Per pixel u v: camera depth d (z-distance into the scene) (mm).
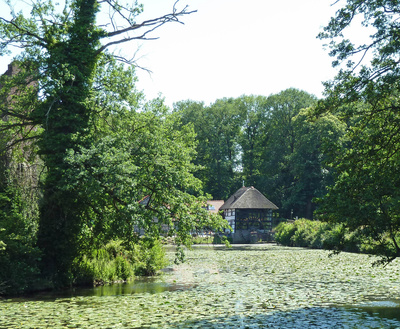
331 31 13133
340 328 9547
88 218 18047
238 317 10773
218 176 76125
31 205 17859
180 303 12758
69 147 17453
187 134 21406
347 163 13070
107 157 16250
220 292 14812
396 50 11758
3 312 11680
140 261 20969
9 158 18891
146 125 20094
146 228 16828
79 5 19125
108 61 20297
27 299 14117
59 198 17094
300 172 63938
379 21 12258
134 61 21328
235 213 63938
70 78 17922
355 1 12766
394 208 12539
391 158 13320
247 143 78812
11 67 23484
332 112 13734
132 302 13039
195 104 79000
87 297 14250
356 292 14578
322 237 42312
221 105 79625
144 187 17719
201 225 17828
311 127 62000
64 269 17297
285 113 73188
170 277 19828
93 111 19312
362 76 12688
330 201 12883
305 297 13641
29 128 20719
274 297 13664
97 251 19281
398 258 26641
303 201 65312
